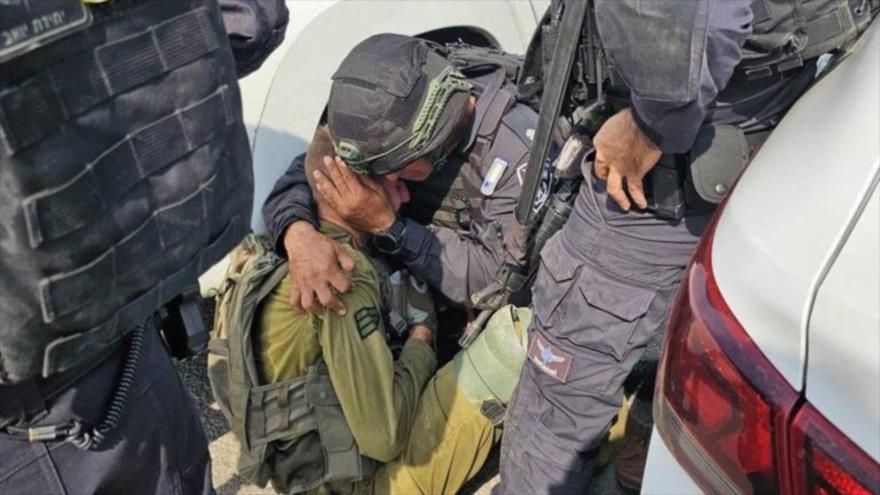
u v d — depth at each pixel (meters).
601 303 1.47
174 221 0.95
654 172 1.36
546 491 1.60
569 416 1.56
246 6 1.17
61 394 0.98
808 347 0.87
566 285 1.50
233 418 1.75
